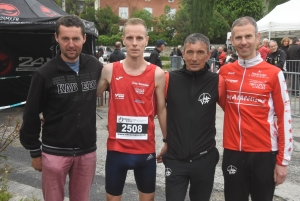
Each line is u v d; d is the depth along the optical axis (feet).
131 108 9.32
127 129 9.34
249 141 9.00
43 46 31.50
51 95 8.71
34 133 9.02
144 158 9.47
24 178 15.16
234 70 9.37
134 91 9.29
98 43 135.74
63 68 8.66
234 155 9.21
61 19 8.61
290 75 28.81
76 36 8.57
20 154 18.38
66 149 8.95
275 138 9.06
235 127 9.16
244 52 9.07
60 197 9.32
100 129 23.93
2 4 25.98
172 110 9.30
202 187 9.30
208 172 9.21
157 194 13.73
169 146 9.29
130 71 9.37
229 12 133.39
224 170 9.48
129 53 9.25
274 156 9.05
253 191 9.37
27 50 31.14
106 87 9.62
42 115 9.44
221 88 9.37
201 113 9.14
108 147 9.57
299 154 18.53
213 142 9.35
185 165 9.09
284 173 8.92
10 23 24.89
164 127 9.74
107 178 9.65
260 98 8.95
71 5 157.07
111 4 172.96
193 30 111.65
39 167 9.29
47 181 9.12
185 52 9.24
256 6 132.05
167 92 9.41
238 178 9.26
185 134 9.11
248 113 8.99
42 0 31.01
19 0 27.04
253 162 9.04
